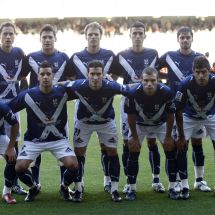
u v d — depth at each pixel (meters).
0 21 29.41
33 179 6.36
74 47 25.22
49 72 6.02
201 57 6.14
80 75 7.04
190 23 29.09
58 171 8.10
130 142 6.36
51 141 6.23
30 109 6.12
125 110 6.27
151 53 7.21
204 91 6.25
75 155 6.29
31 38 26.19
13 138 6.15
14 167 6.21
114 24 29.20
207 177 7.58
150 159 6.90
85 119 6.32
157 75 6.14
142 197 6.51
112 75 7.33
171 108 6.18
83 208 6.00
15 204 6.20
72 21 29.56
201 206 6.05
